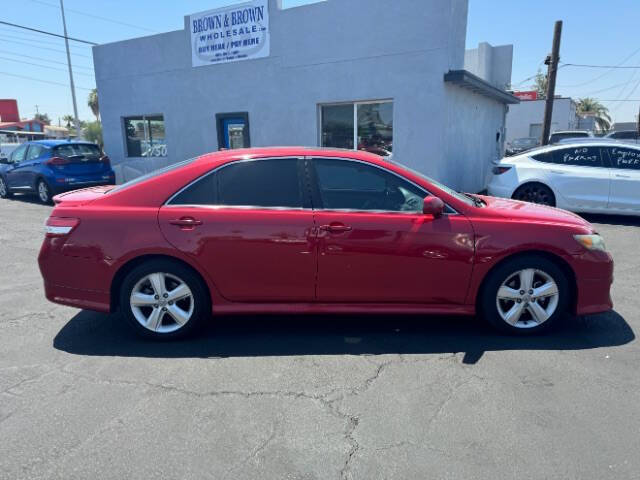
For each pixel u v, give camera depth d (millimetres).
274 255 3742
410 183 3861
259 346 3820
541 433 2662
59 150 11641
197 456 2506
